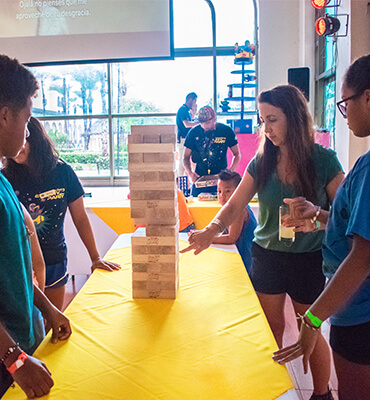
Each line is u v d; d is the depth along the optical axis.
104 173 7.95
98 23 5.62
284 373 0.85
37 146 1.56
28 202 1.59
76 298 1.27
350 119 1.00
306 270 1.58
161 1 5.52
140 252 1.25
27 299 0.94
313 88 5.77
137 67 7.47
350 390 1.14
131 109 7.66
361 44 3.86
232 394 0.79
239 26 7.05
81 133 7.82
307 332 0.94
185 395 0.79
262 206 1.62
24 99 0.85
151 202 1.23
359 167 0.95
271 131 1.47
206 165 3.84
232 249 1.80
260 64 6.20
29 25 5.62
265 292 1.66
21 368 0.79
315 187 1.49
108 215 2.98
